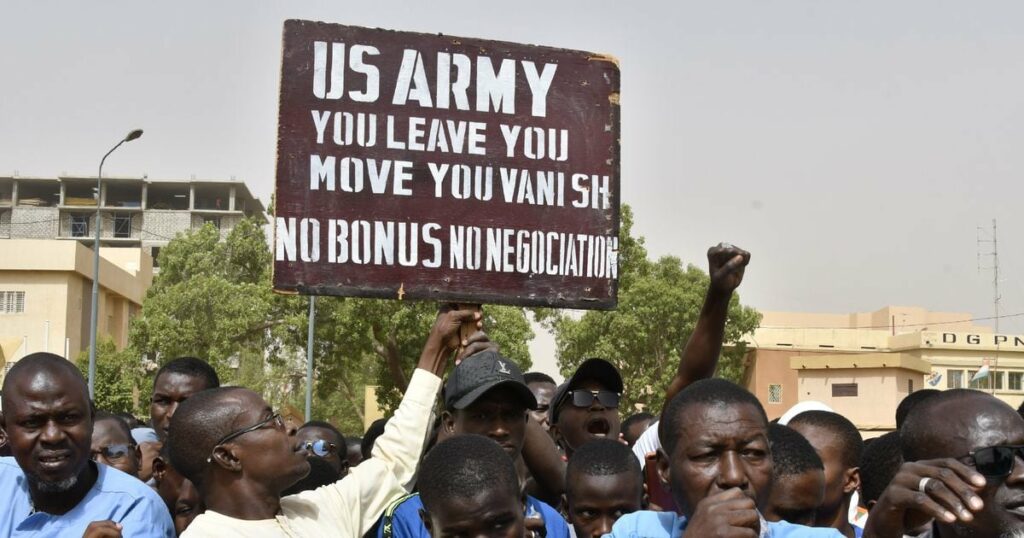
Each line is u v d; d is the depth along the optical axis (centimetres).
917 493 306
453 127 482
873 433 4569
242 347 3631
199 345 3612
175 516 529
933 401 341
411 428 465
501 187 486
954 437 324
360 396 5962
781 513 422
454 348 488
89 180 9575
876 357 4612
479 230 482
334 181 467
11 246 4703
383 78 477
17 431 416
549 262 488
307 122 467
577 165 496
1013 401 5753
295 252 461
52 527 420
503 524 368
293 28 470
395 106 477
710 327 481
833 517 488
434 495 370
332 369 3378
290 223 461
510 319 3259
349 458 788
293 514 407
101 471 444
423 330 3127
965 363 5769
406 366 3262
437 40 484
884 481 492
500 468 373
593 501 465
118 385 3709
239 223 4072
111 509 427
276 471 397
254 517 394
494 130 487
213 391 412
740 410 322
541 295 486
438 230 477
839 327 6706
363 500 436
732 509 293
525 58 494
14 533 421
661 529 345
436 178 479
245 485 394
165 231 9631
